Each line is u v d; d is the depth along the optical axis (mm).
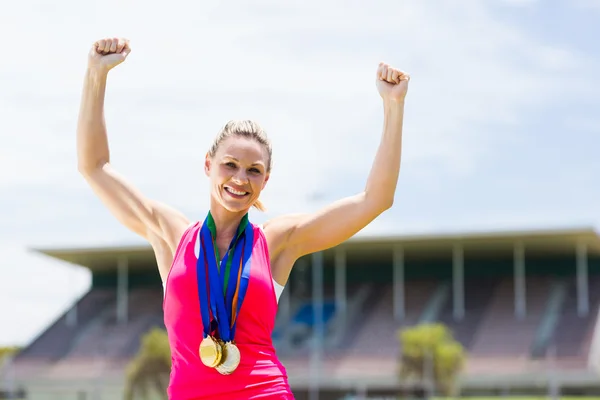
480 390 61719
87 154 3908
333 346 66000
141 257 75562
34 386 66750
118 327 72938
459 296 69500
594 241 66750
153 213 3838
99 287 81188
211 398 3414
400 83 3850
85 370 67125
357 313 70438
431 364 53438
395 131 3850
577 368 60000
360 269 75688
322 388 64125
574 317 65875
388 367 62688
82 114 3914
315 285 67688
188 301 3512
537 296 69562
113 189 3883
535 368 60438
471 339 65125
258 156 3557
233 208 3559
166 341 55188
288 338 67875
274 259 3736
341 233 3814
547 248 70062
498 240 67312
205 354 3396
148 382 54469
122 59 3873
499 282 72500
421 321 68125
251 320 3512
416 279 74500
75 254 74250
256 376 3430
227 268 3568
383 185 3809
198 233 3641
